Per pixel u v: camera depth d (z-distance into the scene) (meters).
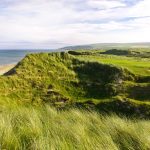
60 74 27.48
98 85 26.00
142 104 20.30
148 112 19.52
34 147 6.54
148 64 34.94
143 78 27.25
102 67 28.31
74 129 8.10
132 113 19.73
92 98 24.25
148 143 7.70
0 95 22.31
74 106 20.98
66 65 29.02
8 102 21.06
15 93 23.41
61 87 25.73
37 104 22.44
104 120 11.44
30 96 23.56
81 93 25.16
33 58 28.23
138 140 7.90
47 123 8.91
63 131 8.02
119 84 25.55
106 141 7.45
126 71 27.84
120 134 8.50
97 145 7.05
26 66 26.95
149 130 9.65
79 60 29.91
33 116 9.87
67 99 23.72
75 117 10.96
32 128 7.95
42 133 7.65
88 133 8.40
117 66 27.94
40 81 25.80
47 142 6.72
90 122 10.00
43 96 23.92
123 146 7.64
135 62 37.12
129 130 8.76
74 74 27.89
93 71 28.20
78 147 6.85
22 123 8.66
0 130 7.46
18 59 165.50
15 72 25.88
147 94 23.70
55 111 13.16
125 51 131.75
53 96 24.00
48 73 27.12
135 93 24.00
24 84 24.86
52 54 29.78
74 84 26.41
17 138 7.06
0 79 23.98
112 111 20.05
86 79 27.16
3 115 9.75
